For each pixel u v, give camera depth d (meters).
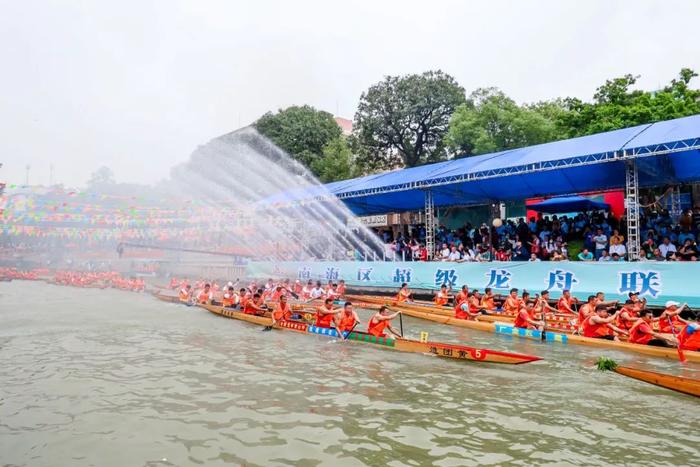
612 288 16.20
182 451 6.83
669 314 13.21
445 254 23.56
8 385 9.96
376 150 40.91
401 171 26.02
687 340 11.94
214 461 6.52
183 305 24.05
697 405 8.72
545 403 8.80
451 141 35.19
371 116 39.72
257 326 17.41
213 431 7.52
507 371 10.98
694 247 16.70
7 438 7.32
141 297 28.50
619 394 9.30
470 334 15.66
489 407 8.60
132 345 14.05
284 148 44.84
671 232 19.36
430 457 6.64
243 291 19.45
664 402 8.86
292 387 9.78
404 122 38.84
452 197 26.59
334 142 42.41
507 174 18.70
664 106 26.48
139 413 8.30
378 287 23.80
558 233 22.64
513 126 32.91
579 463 6.48
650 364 11.70
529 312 15.52
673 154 17.41
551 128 33.31
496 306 18.81
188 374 10.77
